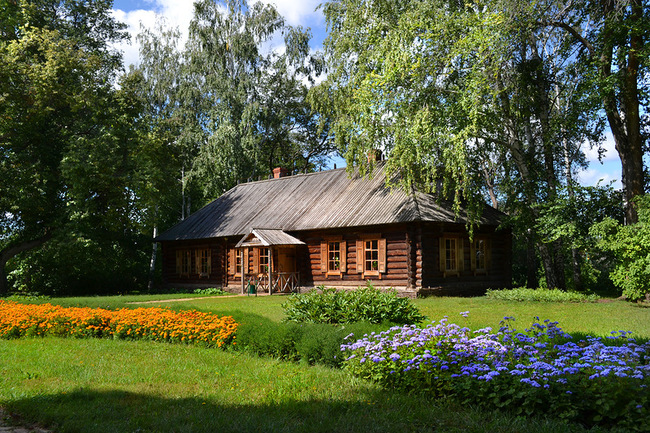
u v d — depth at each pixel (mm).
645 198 16578
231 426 5145
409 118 18344
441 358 6406
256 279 25453
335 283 23078
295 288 24266
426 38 18062
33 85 25234
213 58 36406
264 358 8781
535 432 4750
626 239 16047
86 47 32500
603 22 17750
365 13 22562
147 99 37906
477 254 23641
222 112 35531
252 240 23641
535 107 20078
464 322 11656
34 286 29266
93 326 11820
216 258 28125
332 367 7879
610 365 5516
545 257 21016
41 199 27188
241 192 31359
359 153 21125
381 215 21266
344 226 22016
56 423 5434
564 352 6223
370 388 6605
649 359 6148
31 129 26797
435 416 5418
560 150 22594
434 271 21141
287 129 40938
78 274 29953
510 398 5449
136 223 29688
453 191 22969
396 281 21016
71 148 26609
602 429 4785
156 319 11172
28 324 12023
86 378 7418
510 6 16953
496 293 19047
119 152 28859
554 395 5238
